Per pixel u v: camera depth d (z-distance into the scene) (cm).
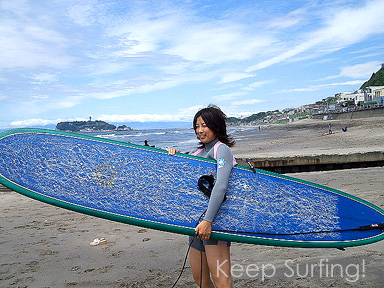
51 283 324
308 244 243
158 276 332
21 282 328
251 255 379
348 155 1194
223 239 213
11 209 669
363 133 2920
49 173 224
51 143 235
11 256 398
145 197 229
